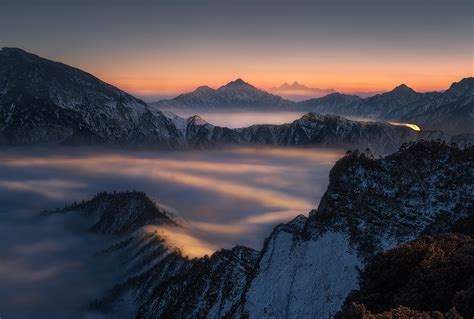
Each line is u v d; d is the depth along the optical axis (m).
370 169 107.25
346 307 65.38
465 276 56.84
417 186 98.81
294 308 84.31
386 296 62.00
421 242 70.25
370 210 97.19
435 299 55.09
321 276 87.94
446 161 102.56
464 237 72.81
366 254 88.00
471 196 91.94
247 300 90.69
